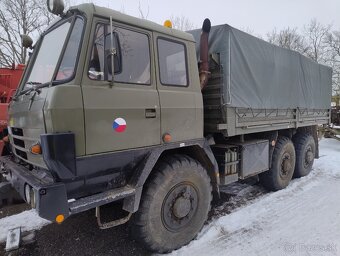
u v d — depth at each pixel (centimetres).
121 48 264
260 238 339
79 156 235
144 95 279
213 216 403
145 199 283
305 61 571
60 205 227
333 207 428
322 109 669
